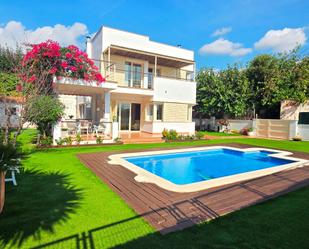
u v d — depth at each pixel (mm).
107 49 14391
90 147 10906
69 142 10852
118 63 16109
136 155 9266
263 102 20609
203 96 24094
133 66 16828
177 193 4758
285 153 10641
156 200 4352
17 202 4164
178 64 18547
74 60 11789
